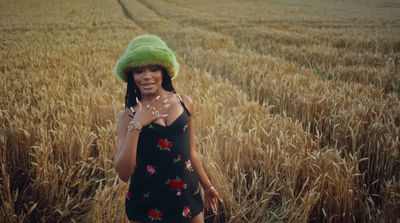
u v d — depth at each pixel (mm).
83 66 8203
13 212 2799
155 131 1974
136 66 1879
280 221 2777
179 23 24750
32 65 8250
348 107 4820
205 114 4359
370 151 3717
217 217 3045
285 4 52000
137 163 2082
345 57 9805
